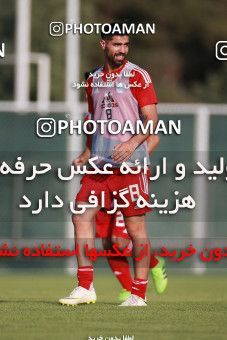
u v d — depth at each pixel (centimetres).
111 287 4159
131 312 2670
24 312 2656
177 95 10025
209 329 2388
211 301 3148
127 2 10481
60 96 8319
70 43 5612
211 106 5300
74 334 2288
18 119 5241
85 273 2827
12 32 9088
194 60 10831
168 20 10781
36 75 8156
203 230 5344
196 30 10869
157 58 10669
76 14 5625
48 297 3372
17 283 4362
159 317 2586
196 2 10931
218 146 5303
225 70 10062
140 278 2811
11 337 2231
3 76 8600
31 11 8388
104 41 2772
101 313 2641
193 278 4878
